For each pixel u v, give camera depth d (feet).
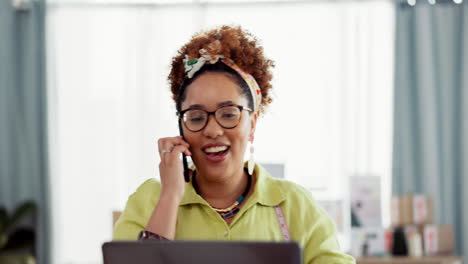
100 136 17.69
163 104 17.42
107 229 17.66
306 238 4.83
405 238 14.44
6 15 17.84
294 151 16.89
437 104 16.67
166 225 4.56
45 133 17.76
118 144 17.61
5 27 17.83
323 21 17.08
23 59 17.93
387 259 13.99
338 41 17.03
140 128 17.48
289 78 17.02
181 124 4.77
